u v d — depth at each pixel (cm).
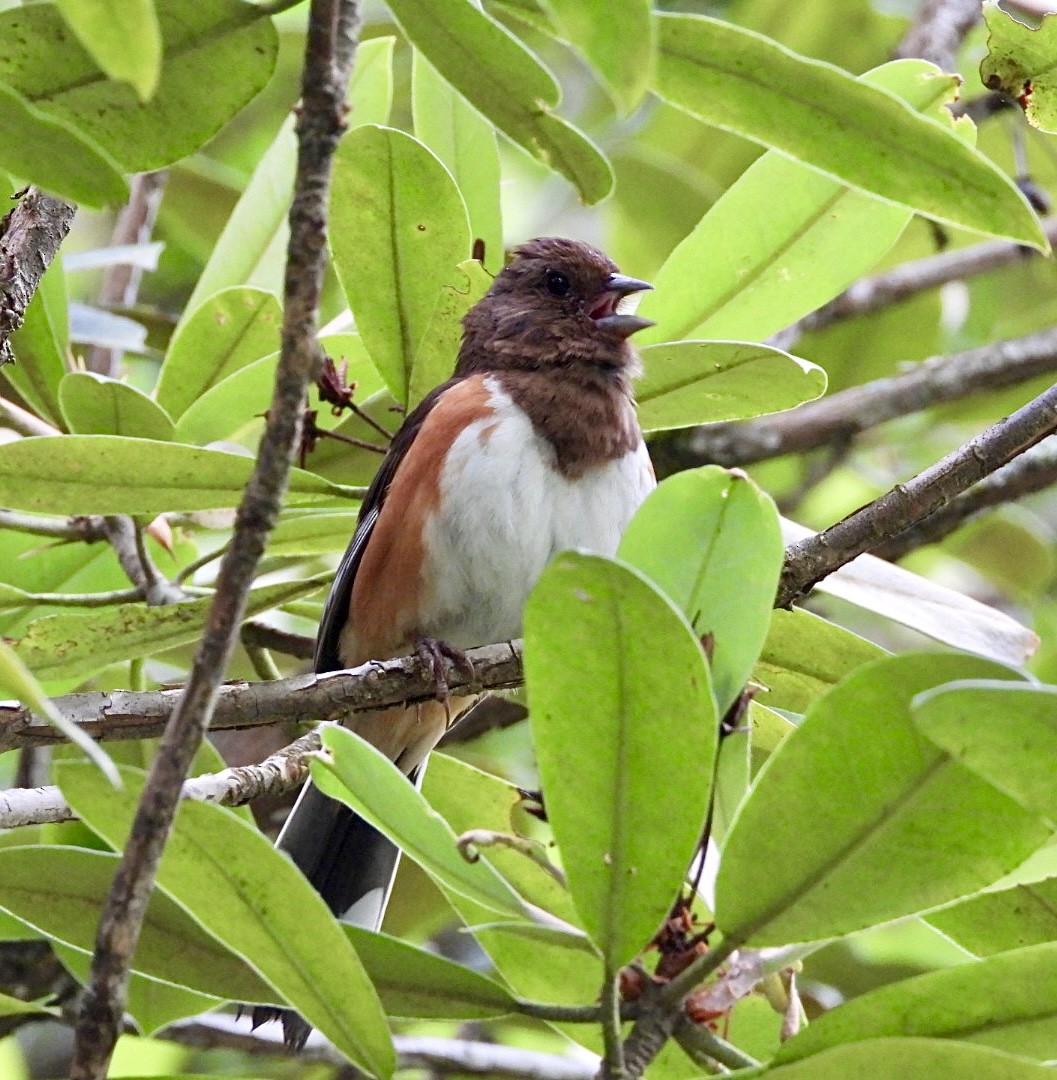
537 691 406
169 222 1120
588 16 364
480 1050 834
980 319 1264
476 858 464
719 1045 455
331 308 1011
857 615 1100
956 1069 426
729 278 747
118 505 633
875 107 460
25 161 440
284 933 450
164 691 615
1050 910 563
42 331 779
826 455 1195
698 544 457
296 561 928
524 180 1218
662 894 426
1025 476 1013
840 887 436
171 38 458
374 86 862
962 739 380
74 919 512
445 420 778
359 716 776
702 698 400
